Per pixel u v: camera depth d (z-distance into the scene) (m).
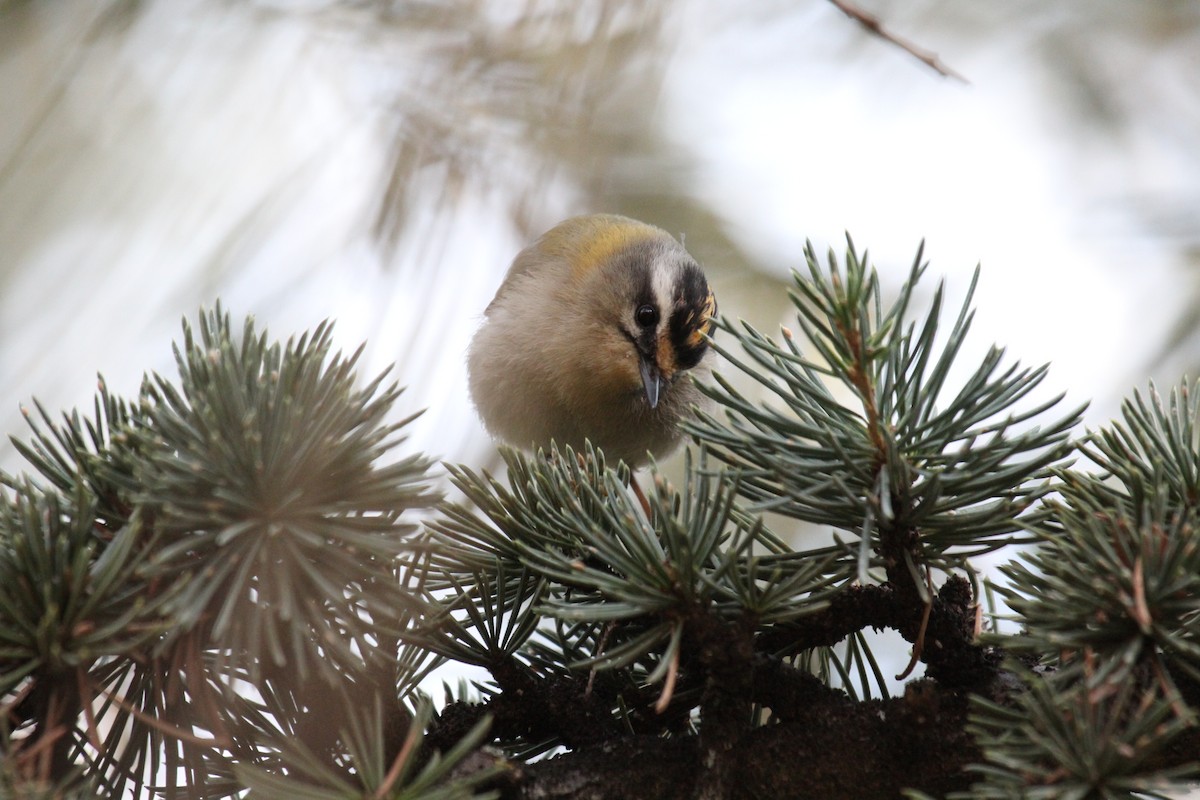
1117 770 1.09
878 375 1.39
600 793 1.38
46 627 1.17
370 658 1.35
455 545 1.63
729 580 1.35
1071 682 1.26
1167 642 1.19
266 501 1.23
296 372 1.29
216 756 1.39
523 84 2.68
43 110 2.72
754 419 1.34
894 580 1.38
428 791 1.15
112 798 1.33
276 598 1.24
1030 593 1.28
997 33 3.47
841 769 1.38
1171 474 1.40
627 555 1.31
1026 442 1.30
